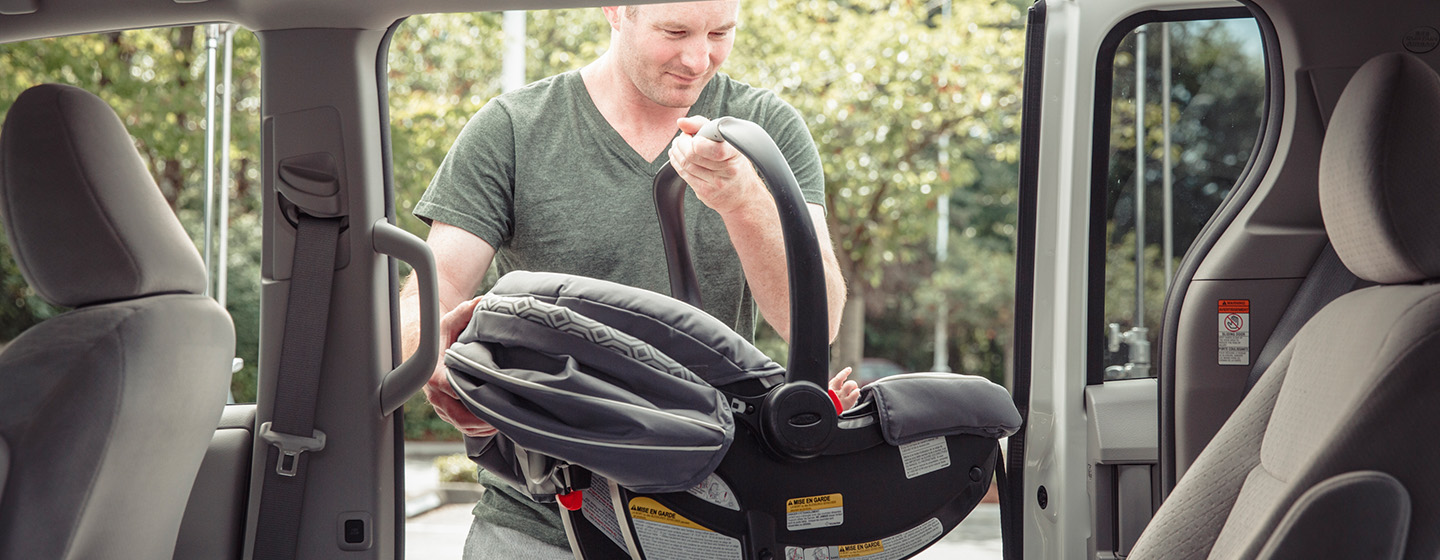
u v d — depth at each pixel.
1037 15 2.44
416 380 1.80
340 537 1.86
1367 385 1.35
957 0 12.45
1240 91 2.46
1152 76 2.46
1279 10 2.07
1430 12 2.02
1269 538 1.36
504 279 1.54
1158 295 2.51
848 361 15.60
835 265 2.13
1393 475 1.31
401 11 1.79
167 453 1.65
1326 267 2.12
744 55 12.36
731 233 1.84
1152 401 2.40
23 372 1.48
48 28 1.87
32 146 1.53
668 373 1.38
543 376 1.36
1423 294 1.39
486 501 2.05
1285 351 1.73
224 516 1.90
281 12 1.80
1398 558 1.31
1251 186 2.20
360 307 1.85
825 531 1.44
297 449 1.83
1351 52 2.04
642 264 2.09
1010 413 1.53
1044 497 2.42
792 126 2.17
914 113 12.45
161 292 1.65
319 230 1.84
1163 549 1.72
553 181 2.09
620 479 1.37
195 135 10.07
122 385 1.50
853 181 13.16
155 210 1.64
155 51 9.95
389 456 1.89
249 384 7.29
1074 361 2.43
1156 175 2.49
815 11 12.48
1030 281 2.45
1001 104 12.77
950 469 1.50
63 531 1.46
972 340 19.20
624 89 2.08
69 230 1.54
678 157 1.71
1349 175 1.46
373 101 1.88
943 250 18.78
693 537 1.43
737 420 1.42
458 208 2.07
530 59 11.66
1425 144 1.42
